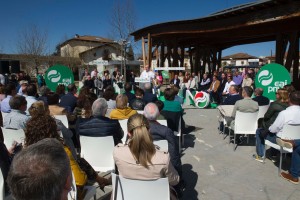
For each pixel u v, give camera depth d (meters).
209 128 6.87
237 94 6.12
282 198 3.34
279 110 4.10
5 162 2.33
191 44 17.56
